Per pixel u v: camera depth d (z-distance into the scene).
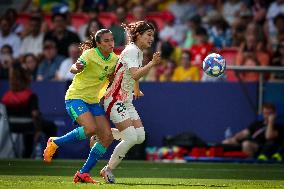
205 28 54.47
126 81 27.61
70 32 54.38
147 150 47.25
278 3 55.53
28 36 57.03
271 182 29.27
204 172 36.38
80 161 43.97
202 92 47.62
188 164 42.56
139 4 58.91
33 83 48.78
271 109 45.84
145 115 47.81
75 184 25.72
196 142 46.38
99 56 27.53
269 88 47.22
